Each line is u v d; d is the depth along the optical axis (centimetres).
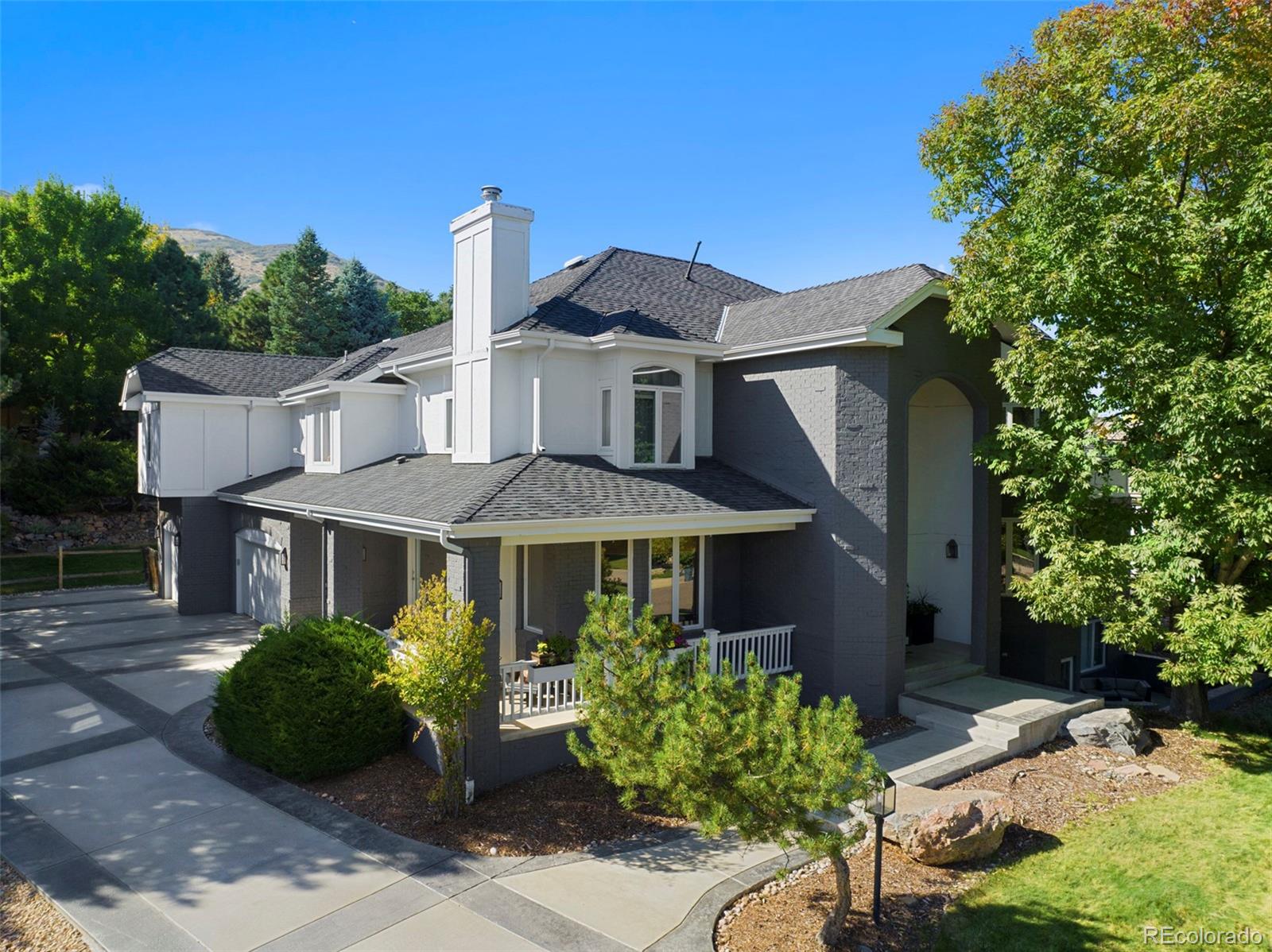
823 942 736
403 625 1012
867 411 1495
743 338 1686
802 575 1566
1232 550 1312
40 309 3869
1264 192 1096
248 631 2195
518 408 1609
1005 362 1380
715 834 684
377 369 2055
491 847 952
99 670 1778
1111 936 775
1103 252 1181
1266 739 1447
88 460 3688
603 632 904
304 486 2030
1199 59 1230
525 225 1630
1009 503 1947
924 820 915
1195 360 1144
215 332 5259
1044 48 1355
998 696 1520
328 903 823
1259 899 852
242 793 1112
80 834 981
